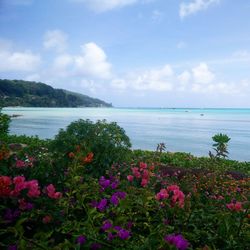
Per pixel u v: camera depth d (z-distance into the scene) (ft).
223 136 25.81
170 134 128.67
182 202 14.37
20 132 120.16
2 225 12.64
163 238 10.87
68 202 13.70
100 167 21.75
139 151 48.73
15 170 15.92
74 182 14.40
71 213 13.76
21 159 18.10
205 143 99.19
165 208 14.44
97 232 11.84
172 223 14.17
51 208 13.19
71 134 23.53
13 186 13.05
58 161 18.70
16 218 12.80
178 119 272.92
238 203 15.16
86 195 14.55
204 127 172.45
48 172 16.39
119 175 20.24
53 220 12.74
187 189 18.97
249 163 49.06
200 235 13.46
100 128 24.22
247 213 15.07
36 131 125.29
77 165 15.96
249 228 14.44
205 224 14.20
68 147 22.11
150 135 122.83
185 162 44.39
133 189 15.53
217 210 15.98
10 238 11.56
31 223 13.00
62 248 10.46
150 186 17.84
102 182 15.99
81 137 23.56
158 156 30.22
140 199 14.47
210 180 23.57
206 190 22.74
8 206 13.14
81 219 13.16
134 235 12.70
